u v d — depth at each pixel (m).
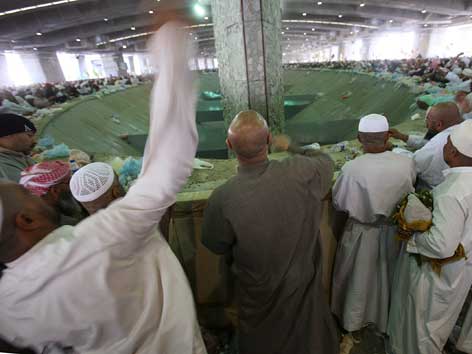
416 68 9.27
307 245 1.02
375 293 1.46
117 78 14.41
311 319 1.10
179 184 0.61
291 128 7.05
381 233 1.34
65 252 0.53
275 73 2.76
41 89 8.85
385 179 1.19
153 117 0.57
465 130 1.01
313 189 0.97
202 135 6.03
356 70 13.93
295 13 23.20
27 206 0.57
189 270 1.60
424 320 1.22
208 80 20.02
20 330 0.59
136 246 0.62
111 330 0.63
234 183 0.94
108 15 17.91
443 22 23.53
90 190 0.81
